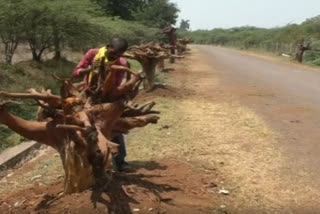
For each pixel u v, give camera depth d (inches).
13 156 291.4
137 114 215.0
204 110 416.2
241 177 238.7
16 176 257.1
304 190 226.4
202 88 571.5
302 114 414.6
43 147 321.7
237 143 302.7
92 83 204.7
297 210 204.5
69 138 184.1
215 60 1214.3
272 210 203.2
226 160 265.4
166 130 327.9
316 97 527.5
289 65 1104.8
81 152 184.5
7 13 537.0
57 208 186.5
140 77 201.0
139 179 214.5
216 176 237.1
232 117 387.5
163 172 232.8
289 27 2145.7
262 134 330.0
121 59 214.1
